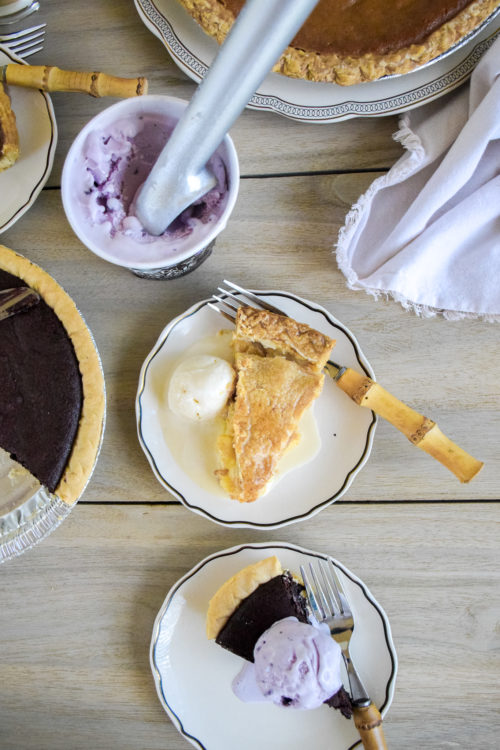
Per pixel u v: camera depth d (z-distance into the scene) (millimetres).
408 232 705
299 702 664
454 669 708
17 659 721
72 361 676
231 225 730
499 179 694
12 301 672
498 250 700
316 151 729
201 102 543
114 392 728
